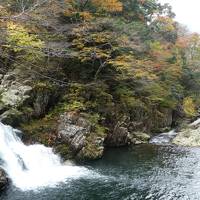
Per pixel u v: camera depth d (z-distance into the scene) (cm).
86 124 2475
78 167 2123
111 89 3109
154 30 4834
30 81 2473
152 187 1816
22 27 2031
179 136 3397
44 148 2200
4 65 2461
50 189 1720
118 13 3634
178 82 4691
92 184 1825
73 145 2275
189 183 1891
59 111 2555
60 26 2111
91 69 2870
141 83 3322
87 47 2592
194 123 4312
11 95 2355
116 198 1653
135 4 3922
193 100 4997
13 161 1908
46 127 2373
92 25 2591
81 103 2620
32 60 2383
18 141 2161
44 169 2011
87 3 2992
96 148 2397
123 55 2895
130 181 1897
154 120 3775
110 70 2958
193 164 2298
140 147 2838
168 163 2316
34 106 2456
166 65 3953
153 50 3778
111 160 2347
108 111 2864
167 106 4128
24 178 1830
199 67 5328
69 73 2834
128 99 3158
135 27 3359
